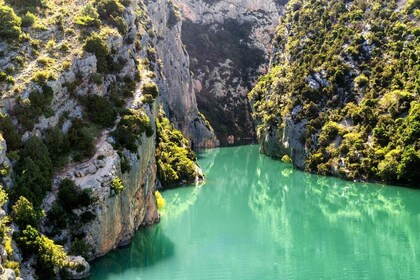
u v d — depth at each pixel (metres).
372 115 86.44
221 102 172.25
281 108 109.75
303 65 109.38
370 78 93.88
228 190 82.12
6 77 43.12
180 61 134.12
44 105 43.91
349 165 83.81
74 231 40.16
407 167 74.44
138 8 105.12
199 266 44.19
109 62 54.41
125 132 47.41
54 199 39.75
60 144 43.56
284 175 92.81
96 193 40.97
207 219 62.75
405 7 99.38
